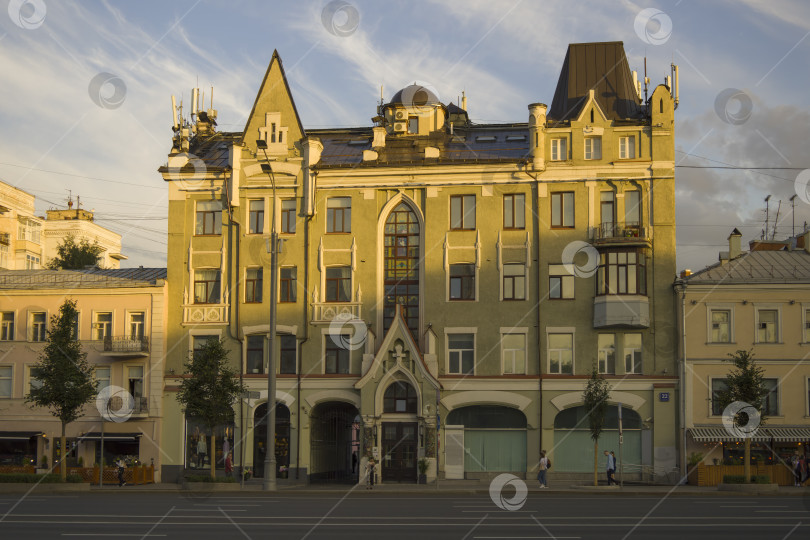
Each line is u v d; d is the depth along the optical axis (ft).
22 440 181.88
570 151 173.27
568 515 93.40
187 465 177.58
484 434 169.68
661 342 167.32
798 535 76.33
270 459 144.05
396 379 166.20
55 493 140.36
